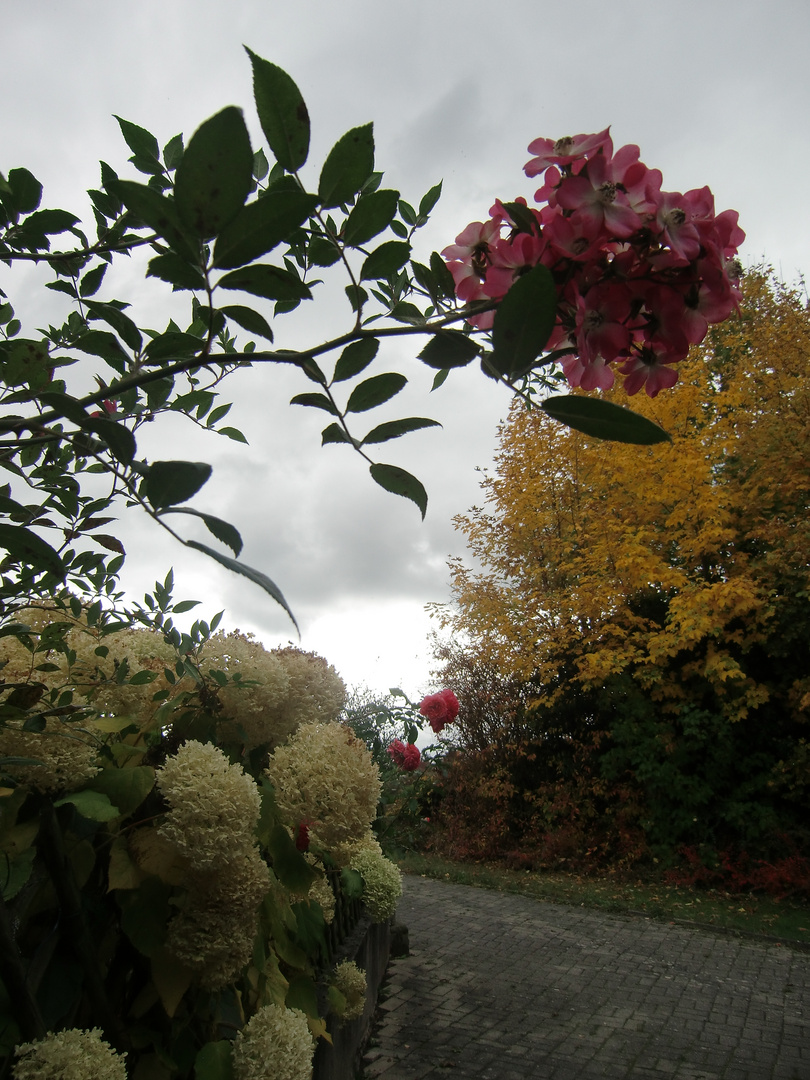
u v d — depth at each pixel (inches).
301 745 68.8
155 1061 54.1
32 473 44.0
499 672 439.2
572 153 28.4
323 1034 74.8
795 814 386.9
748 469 428.5
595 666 386.9
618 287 27.2
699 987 219.8
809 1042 179.3
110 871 52.7
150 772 54.0
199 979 54.4
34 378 37.5
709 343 442.9
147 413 45.7
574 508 431.5
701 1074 158.9
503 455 440.1
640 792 405.7
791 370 423.2
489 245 31.4
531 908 314.3
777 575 393.1
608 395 389.4
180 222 20.3
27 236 42.2
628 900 336.5
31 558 28.6
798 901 341.1
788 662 405.1
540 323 22.6
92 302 33.1
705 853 376.8
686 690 419.5
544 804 415.8
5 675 51.9
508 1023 179.6
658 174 27.0
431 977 210.8
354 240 27.1
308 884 64.9
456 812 437.4
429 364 26.2
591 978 221.0
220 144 18.7
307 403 27.2
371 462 27.8
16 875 47.3
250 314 26.3
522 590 441.4
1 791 47.6
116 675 56.6
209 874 52.7
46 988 49.6
